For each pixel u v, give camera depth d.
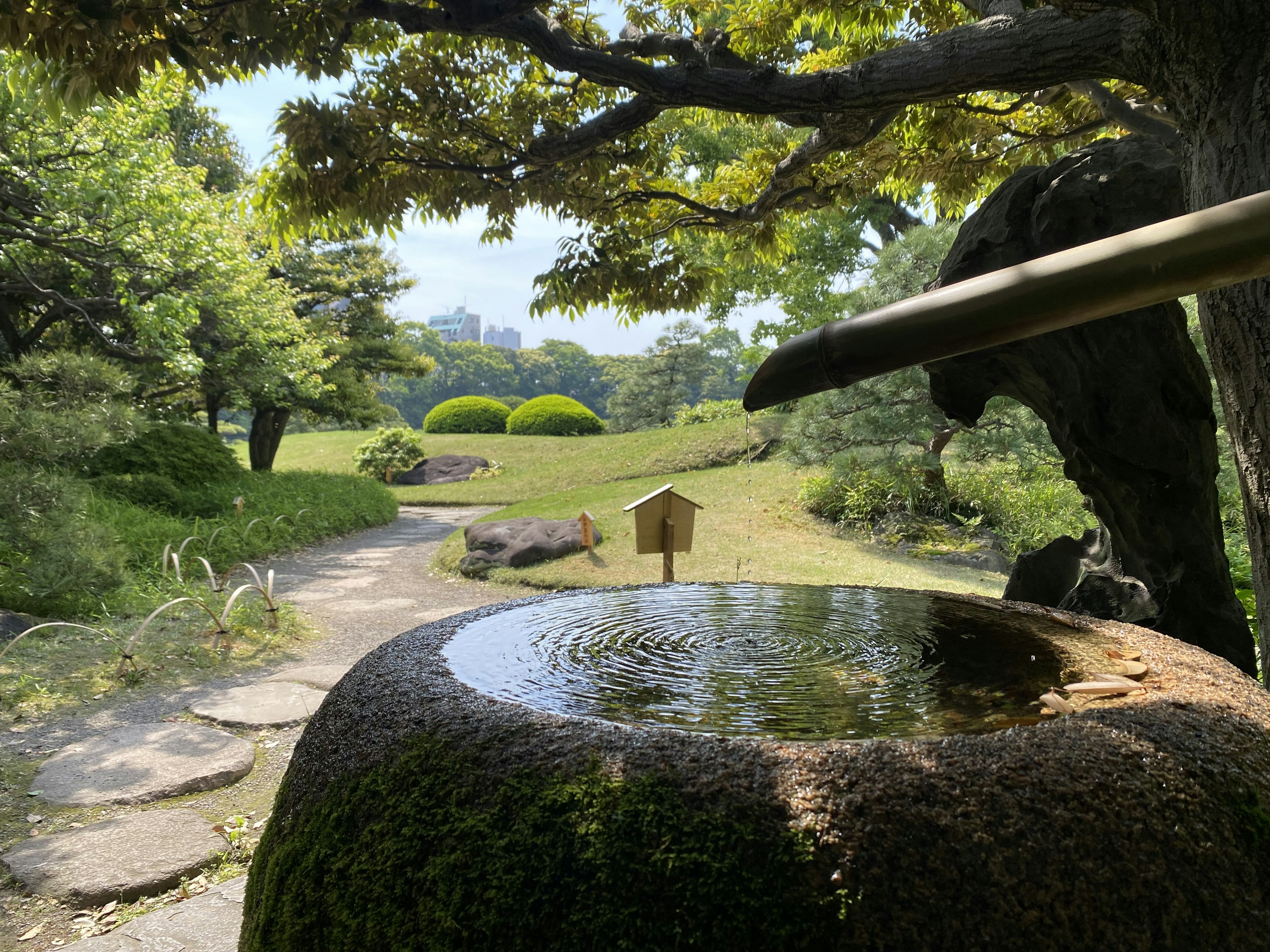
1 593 5.94
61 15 3.08
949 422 9.38
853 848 1.11
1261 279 1.81
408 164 4.98
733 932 1.09
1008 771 1.19
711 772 1.21
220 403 16.91
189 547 8.96
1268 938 1.17
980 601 2.49
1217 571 2.48
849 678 1.82
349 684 1.73
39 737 4.11
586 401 83.31
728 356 62.84
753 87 3.04
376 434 25.94
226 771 3.70
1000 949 1.06
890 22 4.82
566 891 1.17
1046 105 4.31
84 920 2.61
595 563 8.79
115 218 9.33
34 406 6.95
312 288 19.58
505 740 1.35
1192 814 1.21
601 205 5.62
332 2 3.53
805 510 10.84
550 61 3.50
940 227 8.94
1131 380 2.43
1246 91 1.78
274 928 1.47
